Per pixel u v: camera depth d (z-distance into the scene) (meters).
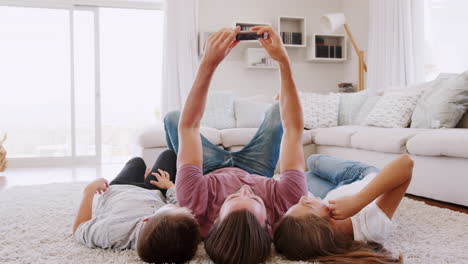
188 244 1.10
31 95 5.20
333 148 3.60
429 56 4.31
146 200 1.53
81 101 5.35
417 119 3.11
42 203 2.29
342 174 1.92
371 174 1.72
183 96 5.09
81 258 1.29
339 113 4.29
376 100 3.96
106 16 5.89
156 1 5.40
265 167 1.74
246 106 4.30
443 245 1.41
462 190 2.21
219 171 1.63
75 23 5.30
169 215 1.13
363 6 5.34
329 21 4.85
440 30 4.16
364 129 3.23
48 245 1.45
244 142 3.74
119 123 6.38
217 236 1.05
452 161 2.27
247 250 1.01
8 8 5.11
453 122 2.84
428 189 2.46
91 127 5.39
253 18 5.55
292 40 5.45
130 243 1.34
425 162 2.47
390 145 2.68
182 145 1.39
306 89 5.73
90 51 5.36
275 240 1.19
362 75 5.03
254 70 5.52
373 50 4.89
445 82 3.02
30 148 5.21
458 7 3.92
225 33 1.27
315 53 5.48
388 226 1.23
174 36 5.09
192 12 5.14
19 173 4.34
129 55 6.06
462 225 1.70
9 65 5.13
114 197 1.57
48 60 5.23
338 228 1.20
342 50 5.65
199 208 1.30
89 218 1.55
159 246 1.09
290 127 1.44
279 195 1.34
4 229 1.70
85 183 3.16
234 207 1.08
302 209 1.17
